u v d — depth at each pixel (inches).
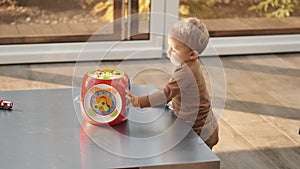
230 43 142.6
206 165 57.0
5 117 66.1
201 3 139.2
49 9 131.0
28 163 55.4
